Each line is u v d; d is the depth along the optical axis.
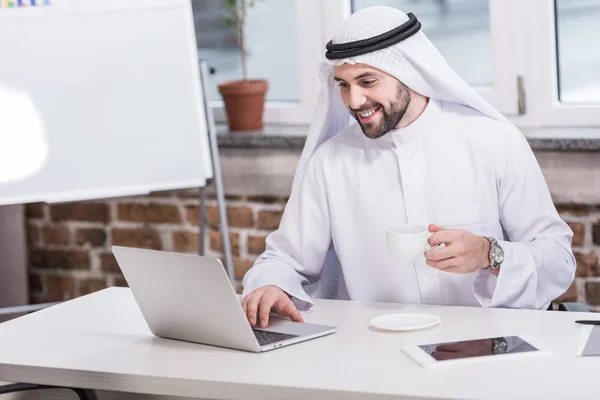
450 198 2.39
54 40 3.13
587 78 3.31
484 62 3.42
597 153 3.10
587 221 3.19
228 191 3.62
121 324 2.20
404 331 2.00
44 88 3.13
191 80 3.21
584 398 1.55
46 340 2.10
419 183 2.40
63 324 2.22
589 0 3.25
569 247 2.36
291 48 3.73
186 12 3.20
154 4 3.18
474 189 2.39
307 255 2.49
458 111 2.45
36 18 3.12
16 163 3.13
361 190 2.45
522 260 2.20
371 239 2.44
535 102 3.32
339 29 2.36
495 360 1.76
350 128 2.54
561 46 3.32
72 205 3.90
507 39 3.31
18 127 3.13
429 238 2.10
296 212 2.52
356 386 1.67
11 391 2.05
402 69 2.32
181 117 3.21
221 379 1.76
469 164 2.40
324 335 2.01
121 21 3.17
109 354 1.97
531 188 2.39
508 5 3.28
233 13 3.74
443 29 3.46
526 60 3.31
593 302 3.22
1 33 3.11
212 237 3.72
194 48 3.21
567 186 3.16
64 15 3.14
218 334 1.95
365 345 1.92
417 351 1.82
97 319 2.25
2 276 3.93
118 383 1.85
